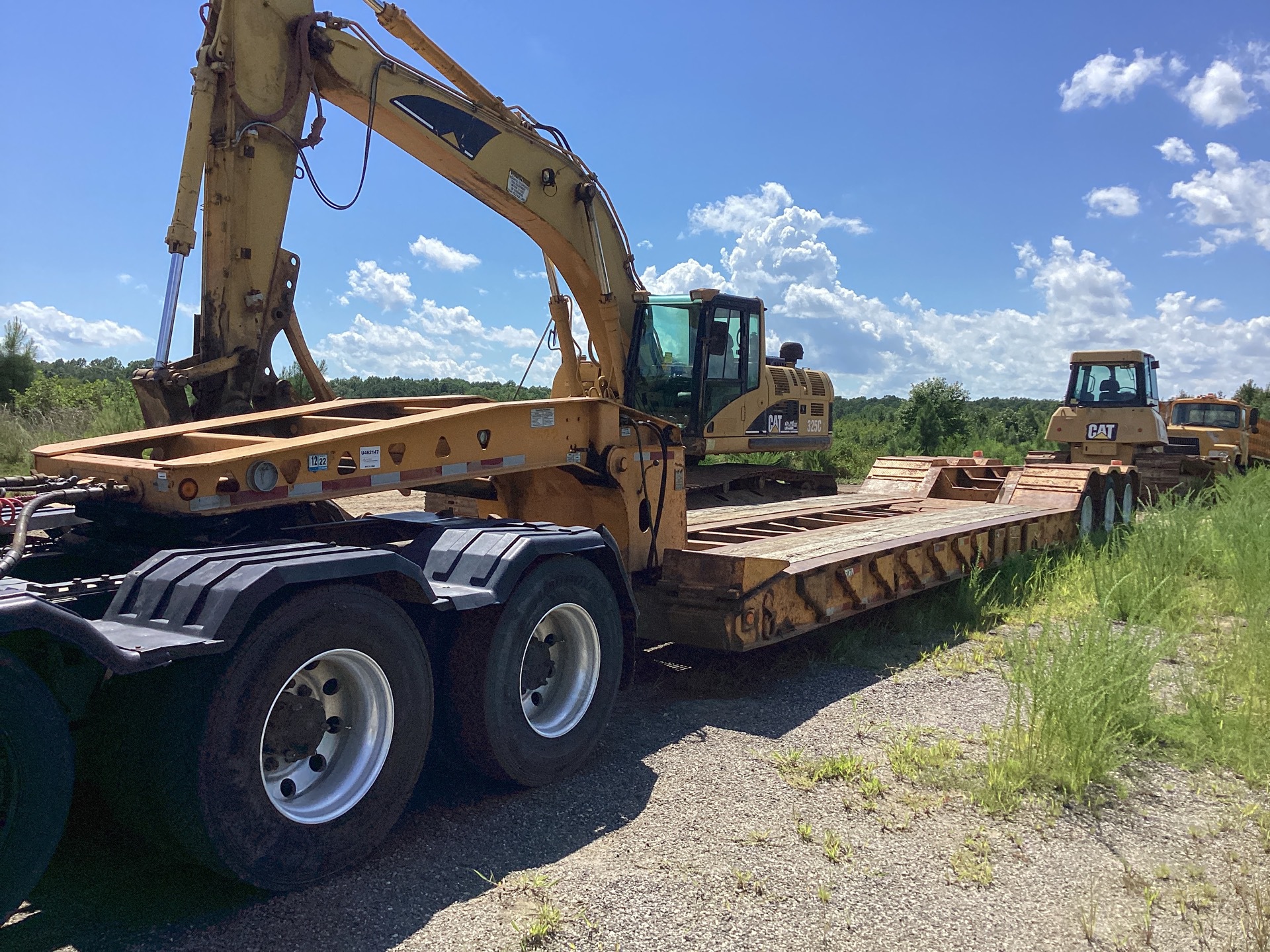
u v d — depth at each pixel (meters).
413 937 2.72
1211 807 3.82
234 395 5.13
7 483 3.42
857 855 3.31
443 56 7.34
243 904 2.89
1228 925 2.91
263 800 2.82
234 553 3.10
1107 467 11.29
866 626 6.74
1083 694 4.17
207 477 3.32
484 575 3.71
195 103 4.95
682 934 2.77
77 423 14.96
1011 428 33.59
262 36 5.24
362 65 6.59
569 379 10.51
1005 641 6.34
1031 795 3.87
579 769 4.11
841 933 2.80
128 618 2.85
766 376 12.98
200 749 2.66
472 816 3.62
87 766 2.85
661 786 3.93
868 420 33.28
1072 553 9.56
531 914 2.86
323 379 5.69
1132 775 4.15
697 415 11.53
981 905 3.00
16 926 2.74
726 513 8.91
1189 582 8.08
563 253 9.40
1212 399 20.45
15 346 17.91
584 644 4.21
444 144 7.54
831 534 7.12
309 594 2.98
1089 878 3.20
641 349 11.27
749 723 4.75
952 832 3.52
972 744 4.45
